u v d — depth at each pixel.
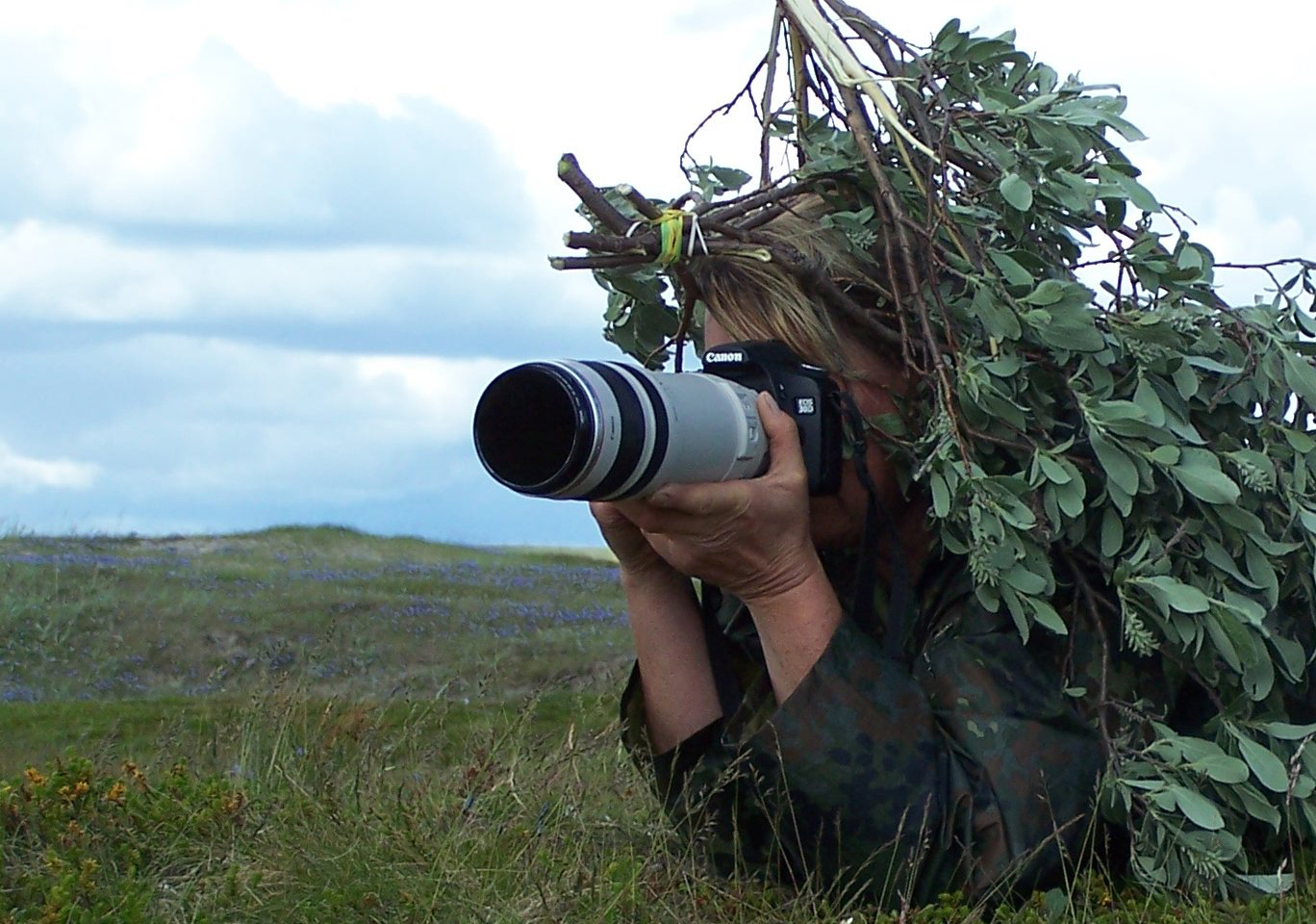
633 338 3.39
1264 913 2.43
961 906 2.37
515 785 3.51
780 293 2.56
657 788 2.86
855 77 2.60
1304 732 2.51
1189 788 2.45
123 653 10.85
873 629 2.63
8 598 12.04
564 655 10.72
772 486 2.35
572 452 2.06
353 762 3.95
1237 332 2.73
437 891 2.76
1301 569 2.66
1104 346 2.55
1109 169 2.68
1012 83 2.85
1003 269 2.53
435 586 15.86
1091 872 2.45
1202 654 2.56
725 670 2.84
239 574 15.74
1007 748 2.40
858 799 2.38
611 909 2.65
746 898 2.64
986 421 2.54
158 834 3.23
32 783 3.47
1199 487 2.45
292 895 2.86
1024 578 2.43
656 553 2.81
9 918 2.68
